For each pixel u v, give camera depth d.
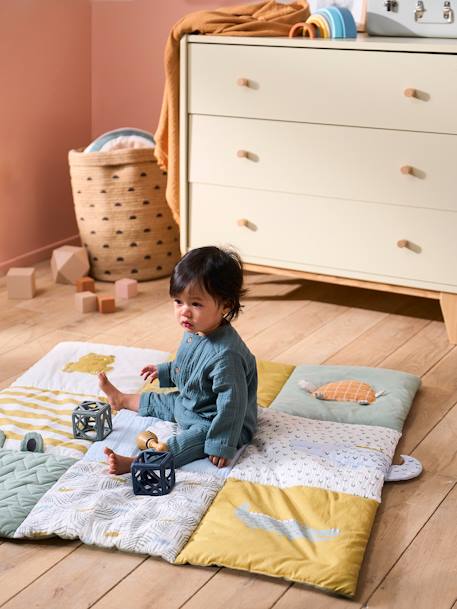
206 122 2.82
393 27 2.90
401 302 2.98
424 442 2.06
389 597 1.53
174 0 3.33
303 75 2.64
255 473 1.84
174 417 2.06
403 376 2.32
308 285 3.13
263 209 2.83
